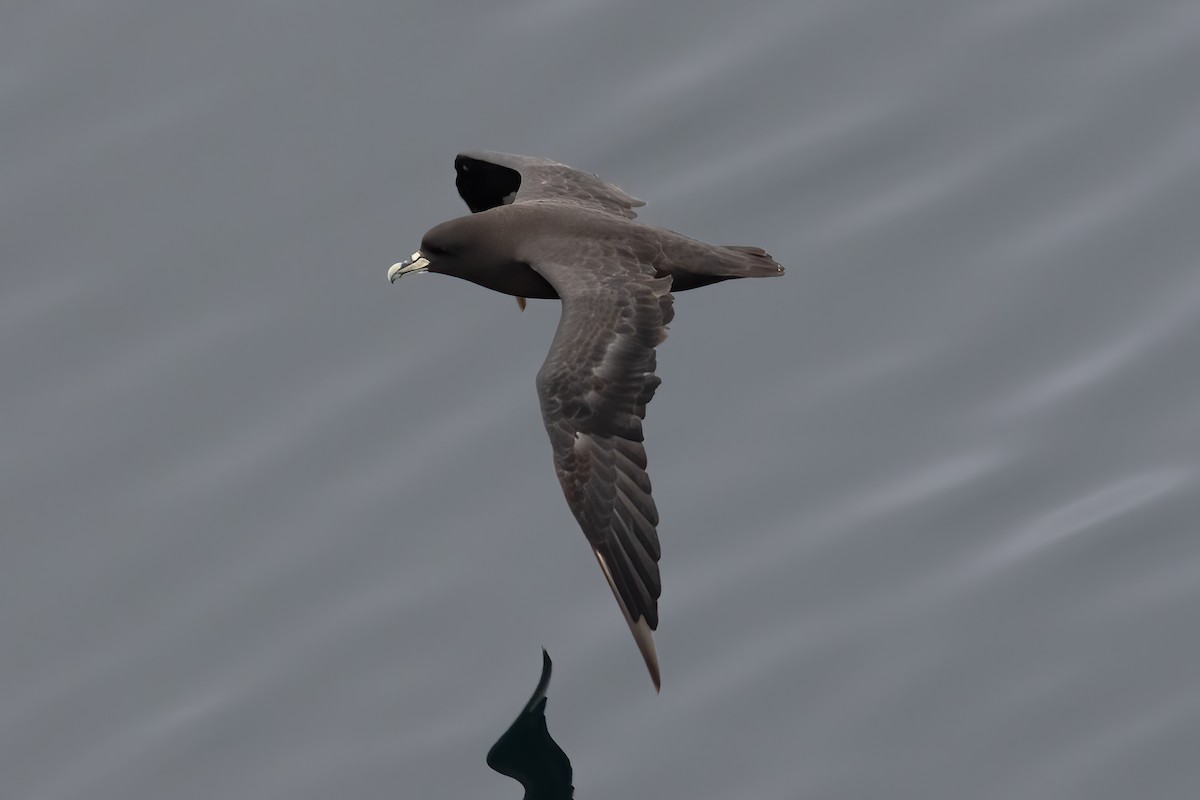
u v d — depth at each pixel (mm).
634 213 21516
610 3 27703
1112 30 26797
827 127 26016
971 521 21938
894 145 25828
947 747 19922
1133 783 19531
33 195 26844
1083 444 22562
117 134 27469
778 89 26484
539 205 20344
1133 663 20484
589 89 26859
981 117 26000
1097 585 21219
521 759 20078
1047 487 22219
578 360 18125
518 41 27609
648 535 17578
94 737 21250
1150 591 21109
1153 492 21953
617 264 19172
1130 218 24828
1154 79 26234
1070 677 20406
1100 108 26000
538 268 19422
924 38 26891
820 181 25562
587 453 17766
